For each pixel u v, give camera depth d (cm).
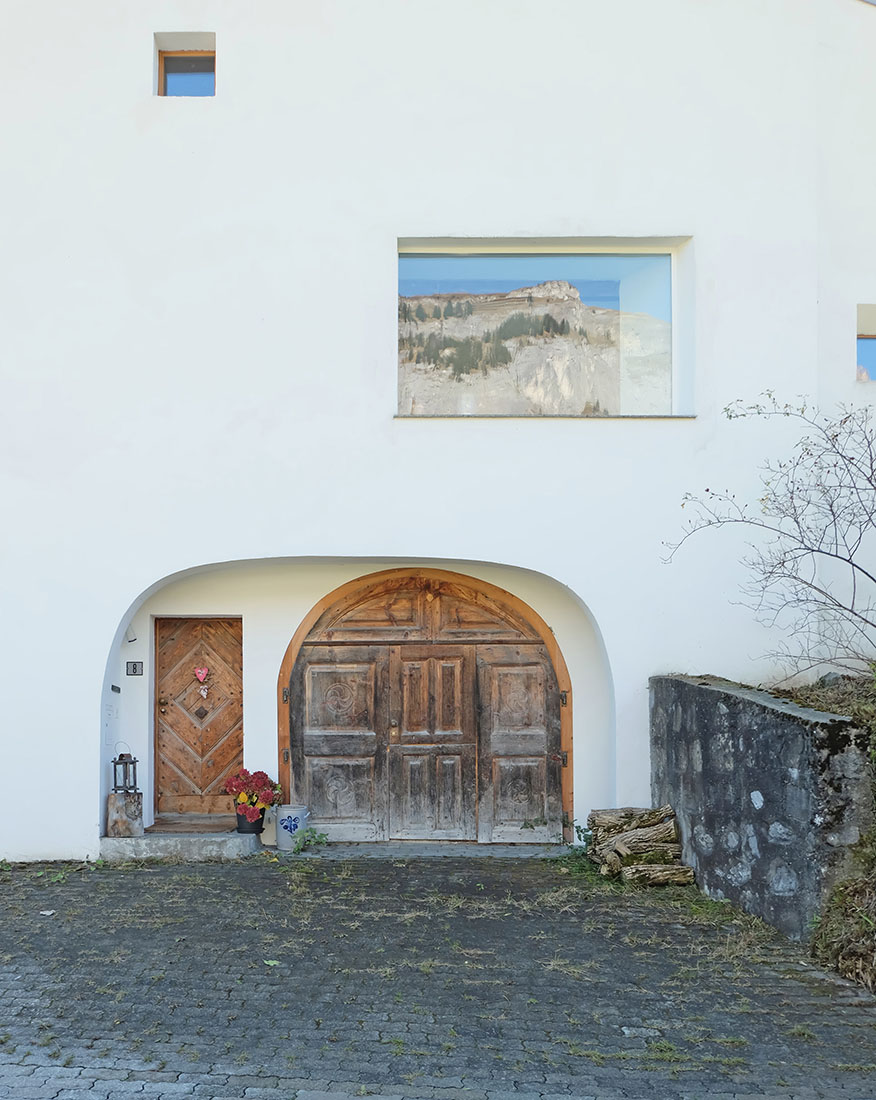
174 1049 432
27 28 758
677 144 762
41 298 751
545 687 825
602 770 807
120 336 752
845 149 801
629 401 789
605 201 759
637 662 750
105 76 757
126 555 747
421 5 761
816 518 757
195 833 777
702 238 761
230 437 749
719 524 752
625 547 750
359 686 829
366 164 758
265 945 559
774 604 752
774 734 574
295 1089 399
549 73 761
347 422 750
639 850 691
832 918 529
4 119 755
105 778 762
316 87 759
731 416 755
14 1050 430
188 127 756
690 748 680
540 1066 419
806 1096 396
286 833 787
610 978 511
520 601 823
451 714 827
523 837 817
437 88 759
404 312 786
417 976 514
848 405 787
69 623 747
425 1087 402
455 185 758
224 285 753
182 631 854
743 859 610
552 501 750
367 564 813
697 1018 464
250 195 756
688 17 765
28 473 748
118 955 541
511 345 788
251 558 748
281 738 820
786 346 761
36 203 753
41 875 707
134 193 754
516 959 538
